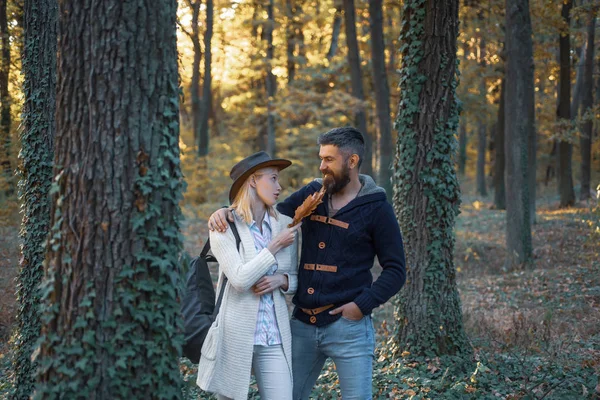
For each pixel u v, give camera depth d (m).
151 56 2.46
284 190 20.55
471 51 20.42
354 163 3.13
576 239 13.34
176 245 2.55
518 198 11.88
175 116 2.54
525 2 12.01
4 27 12.48
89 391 2.38
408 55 5.51
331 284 3.09
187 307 3.10
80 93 2.41
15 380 4.92
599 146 23.83
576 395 4.33
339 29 23.89
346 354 3.09
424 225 5.43
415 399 4.34
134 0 2.42
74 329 2.40
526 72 11.99
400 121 5.57
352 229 3.11
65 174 2.44
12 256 10.36
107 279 2.40
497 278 11.02
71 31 2.43
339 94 17.80
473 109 19.81
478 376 4.79
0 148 12.86
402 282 3.12
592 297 8.60
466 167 42.44
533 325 6.33
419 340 5.39
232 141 26.94
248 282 2.91
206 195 21.17
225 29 25.81
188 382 2.90
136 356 2.44
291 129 22.88
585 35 19.36
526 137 11.98
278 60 23.12
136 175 2.42
